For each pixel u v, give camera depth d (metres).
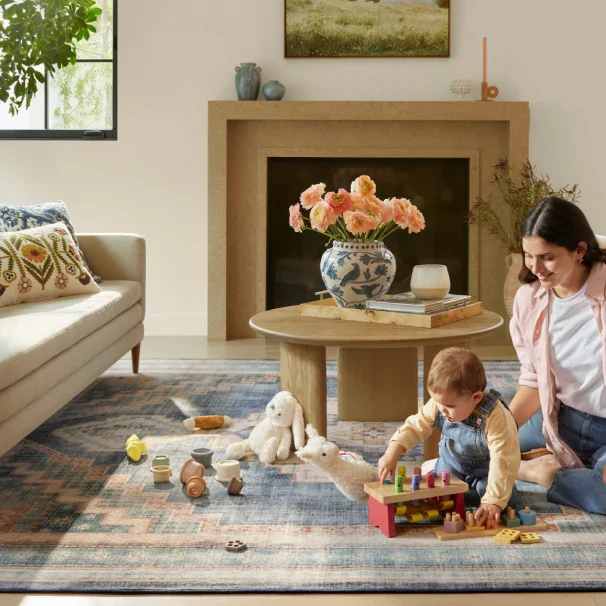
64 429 2.99
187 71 4.84
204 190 4.91
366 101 4.64
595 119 4.78
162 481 2.44
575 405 2.25
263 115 4.66
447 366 2.01
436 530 2.04
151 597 1.75
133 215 4.96
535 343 2.26
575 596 1.73
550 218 2.02
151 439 2.88
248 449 2.71
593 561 1.88
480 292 4.84
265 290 4.92
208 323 4.82
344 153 4.79
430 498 2.12
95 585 1.79
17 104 4.59
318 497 2.31
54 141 4.91
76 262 3.49
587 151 4.80
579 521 2.12
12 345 2.41
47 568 1.87
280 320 2.73
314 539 2.03
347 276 2.72
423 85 4.78
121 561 1.91
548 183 4.82
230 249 4.90
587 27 4.73
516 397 2.39
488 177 4.78
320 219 2.65
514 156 4.65
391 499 2.01
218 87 4.84
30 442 2.83
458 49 4.76
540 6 4.73
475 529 2.04
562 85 4.77
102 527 2.11
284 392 2.66
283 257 4.94
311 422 2.63
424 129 4.75
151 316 5.02
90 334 3.09
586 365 2.17
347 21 4.74
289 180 4.88
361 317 2.68
